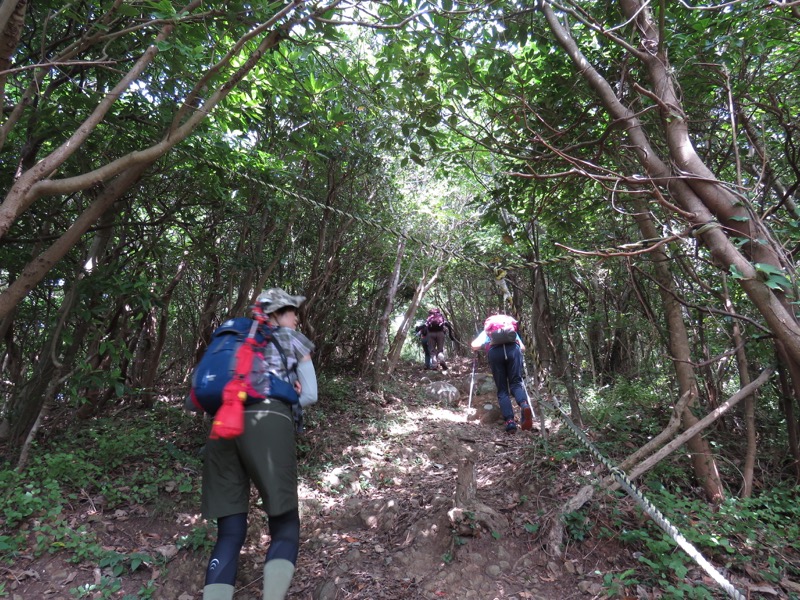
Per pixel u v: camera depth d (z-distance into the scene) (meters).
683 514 3.06
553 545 2.89
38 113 3.54
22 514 3.08
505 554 2.92
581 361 7.76
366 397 7.95
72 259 4.48
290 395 2.44
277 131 5.37
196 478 4.04
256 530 3.46
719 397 4.45
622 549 2.88
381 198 8.13
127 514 3.44
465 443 5.97
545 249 5.95
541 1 3.60
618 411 5.01
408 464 5.27
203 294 6.54
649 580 2.59
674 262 4.42
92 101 3.62
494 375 6.05
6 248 4.27
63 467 3.59
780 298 2.82
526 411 5.38
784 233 3.41
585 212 5.00
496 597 2.62
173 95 4.20
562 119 4.41
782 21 3.38
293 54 4.15
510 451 5.10
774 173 3.92
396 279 9.03
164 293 5.41
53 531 3.00
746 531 2.88
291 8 2.80
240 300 5.66
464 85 4.01
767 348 3.76
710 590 2.46
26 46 4.00
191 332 6.74
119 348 4.49
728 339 4.27
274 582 2.14
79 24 3.88
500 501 3.53
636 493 2.69
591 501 3.20
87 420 5.04
